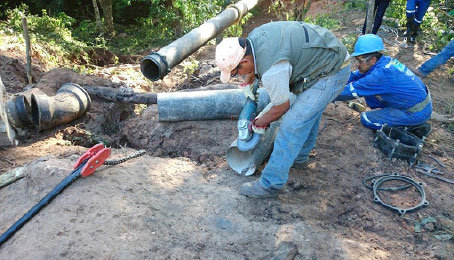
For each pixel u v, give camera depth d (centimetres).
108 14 1102
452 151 478
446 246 338
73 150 442
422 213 376
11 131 459
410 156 438
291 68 296
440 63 599
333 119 506
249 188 365
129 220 318
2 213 330
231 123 489
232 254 306
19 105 469
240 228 332
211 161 433
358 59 433
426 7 727
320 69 314
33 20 912
